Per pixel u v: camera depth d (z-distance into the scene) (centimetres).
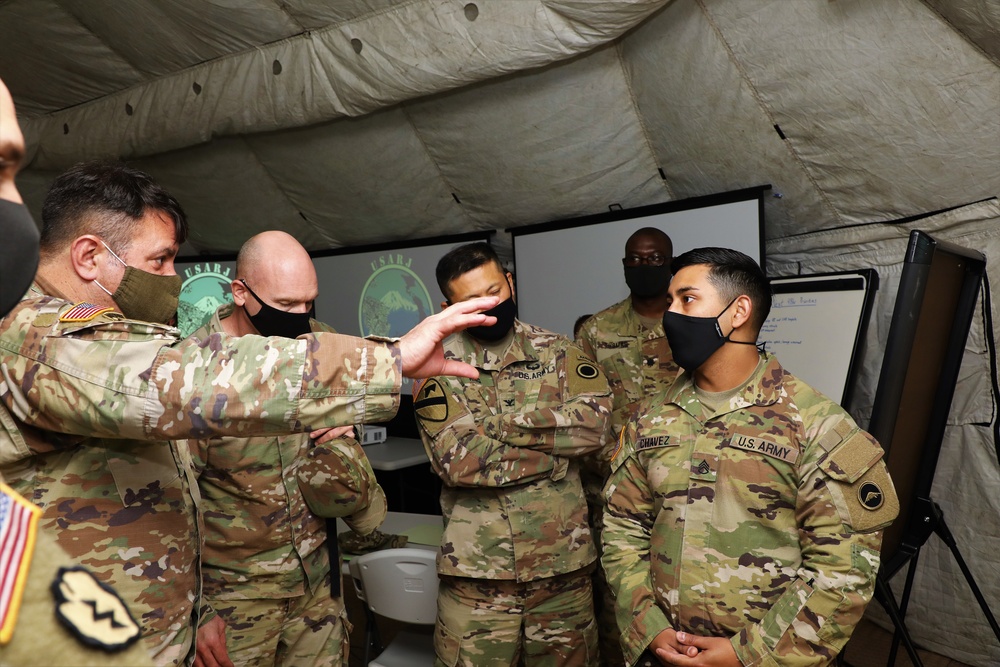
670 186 369
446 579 208
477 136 383
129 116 437
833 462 143
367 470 186
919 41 241
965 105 246
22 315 99
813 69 272
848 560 140
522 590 199
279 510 174
